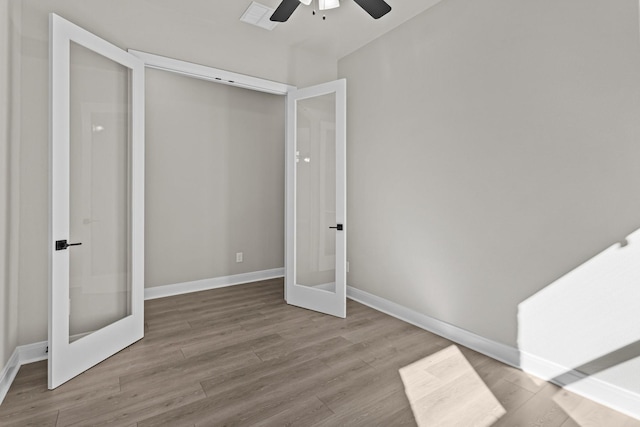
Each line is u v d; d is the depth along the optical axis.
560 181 1.99
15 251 2.15
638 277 1.71
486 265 2.39
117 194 2.47
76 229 2.20
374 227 3.38
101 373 2.08
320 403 1.79
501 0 2.27
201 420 1.65
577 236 1.93
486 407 1.77
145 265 3.63
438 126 2.72
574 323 1.94
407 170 3.00
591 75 1.85
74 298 2.19
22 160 2.24
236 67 3.22
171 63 2.88
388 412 1.72
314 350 2.41
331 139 3.21
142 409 1.73
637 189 1.71
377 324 2.92
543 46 2.05
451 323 2.64
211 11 2.92
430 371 2.13
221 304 3.45
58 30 1.97
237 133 4.25
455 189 2.60
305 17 2.99
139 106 2.58
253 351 2.39
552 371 2.03
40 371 2.12
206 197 4.03
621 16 1.74
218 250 4.12
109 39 2.60
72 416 1.67
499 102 2.29
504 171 2.27
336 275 3.11
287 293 3.47
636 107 1.70
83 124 2.23
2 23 1.91
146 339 2.59
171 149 3.78
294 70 3.55
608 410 1.75
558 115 1.99
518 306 2.21
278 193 4.60
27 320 2.26
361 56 3.51
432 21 2.75
